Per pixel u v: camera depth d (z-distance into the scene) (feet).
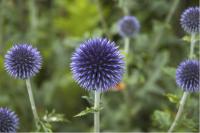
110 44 2.75
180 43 3.72
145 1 3.88
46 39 4.08
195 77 2.85
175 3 3.54
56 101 3.81
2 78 3.66
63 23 4.21
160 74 3.54
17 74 2.79
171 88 3.49
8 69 2.81
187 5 3.83
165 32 3.76
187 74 2.86
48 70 3.99
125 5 3.51
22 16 3.92
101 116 3.64
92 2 4.21
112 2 4.09
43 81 4.00
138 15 3.92
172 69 3.05
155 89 3.51
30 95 2.79
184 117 2.90
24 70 2.78
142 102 3.60
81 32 4.19
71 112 3.81
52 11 4.23
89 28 4.19
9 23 3.92
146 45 3.68
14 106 3.70
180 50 3.80
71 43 3.52
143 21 3.97
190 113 3.09
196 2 3.83
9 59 2.81
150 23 3.97
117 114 3.56
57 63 3.94
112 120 3.55
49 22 4.17
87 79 2.69
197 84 2.86
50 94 3.75
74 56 2.76
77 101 3.85
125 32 3.41
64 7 4.33
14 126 2.82
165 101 3.56
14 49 2.84
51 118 2.79
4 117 2.80
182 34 3.74
